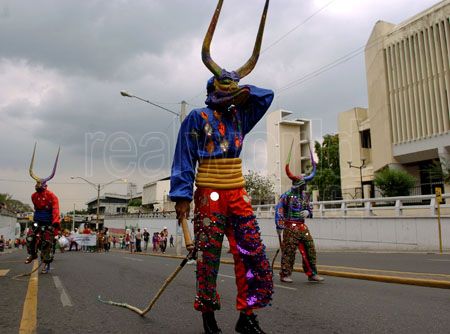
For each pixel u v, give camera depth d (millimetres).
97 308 4984
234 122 3555
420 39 29688
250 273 3328
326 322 4215
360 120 38469
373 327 3982
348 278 8312
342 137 39688
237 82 3482
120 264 12430
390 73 32250
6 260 15266
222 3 3549
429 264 10383
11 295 5988
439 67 28125
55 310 4871
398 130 31266
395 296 5852
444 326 4000
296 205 7715
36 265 11703
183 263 3734
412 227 17531
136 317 4441
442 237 16422
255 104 3736
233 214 3381
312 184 41906
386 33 32594
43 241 9273
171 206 57156
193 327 3947
